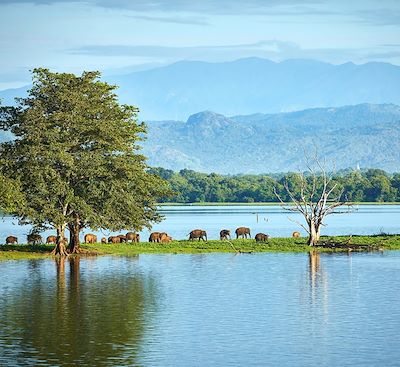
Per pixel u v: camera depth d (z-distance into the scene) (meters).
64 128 170.00
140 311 103.06
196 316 99.75
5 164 165.62
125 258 167.62
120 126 177.88
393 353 81.12
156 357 80.00
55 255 171.75
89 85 176.00
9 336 88.88
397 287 122.50
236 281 130.00
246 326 93.81
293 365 77.00
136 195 175.38
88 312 102.50
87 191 167.62
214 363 77.88
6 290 121.00
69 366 76.75
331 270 143.88
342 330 91.38
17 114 171.62
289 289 121.12
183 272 142.50
